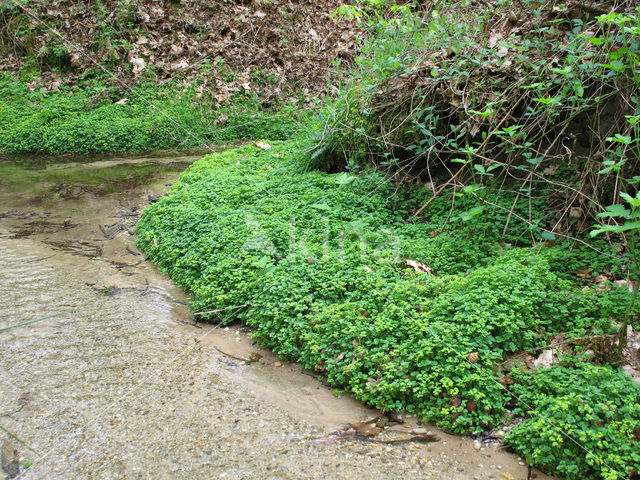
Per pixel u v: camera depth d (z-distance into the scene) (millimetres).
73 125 11359
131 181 9164
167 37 13797
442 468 3139
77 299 5301
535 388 3455
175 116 12000
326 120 7051
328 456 3271
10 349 4418
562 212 5012
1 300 5215
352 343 3951
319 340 4086
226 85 12953
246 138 11867
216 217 6055
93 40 13289
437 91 5883
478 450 3264
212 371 4176
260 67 13430
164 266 6000
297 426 3555
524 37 5664
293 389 3953
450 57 6113
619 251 4566
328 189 6461
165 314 5066
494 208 5320
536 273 4270
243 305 4738
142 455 3283
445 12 7191
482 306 3900
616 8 4844
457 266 4723
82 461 3234
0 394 3855
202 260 5402
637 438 3006
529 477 3033
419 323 3846
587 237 4785
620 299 3967
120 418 3613
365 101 6762
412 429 3480
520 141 5477
